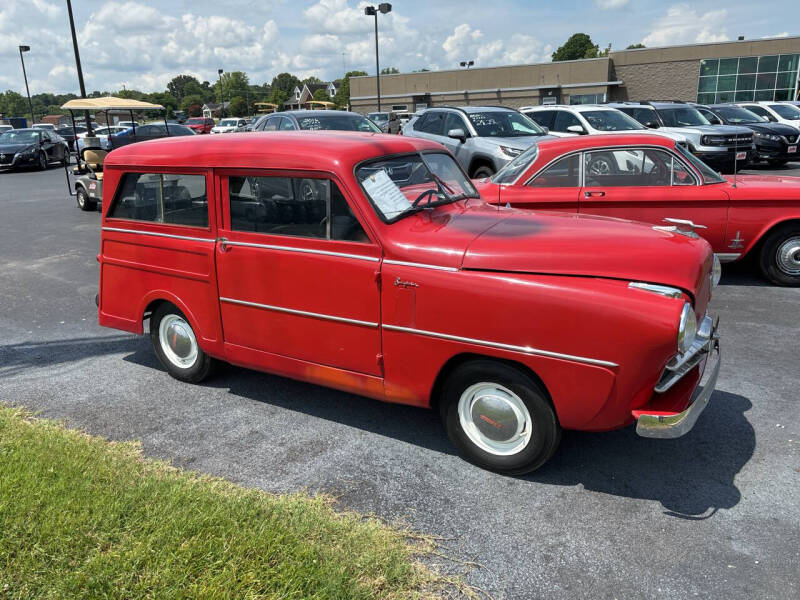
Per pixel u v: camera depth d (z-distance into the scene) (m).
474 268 3.33
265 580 2.57
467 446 3.63
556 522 3.14
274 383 4.90
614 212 6.86
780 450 3.75
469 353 3.43
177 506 3.07
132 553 2.70
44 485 3.19
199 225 4.34
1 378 5.05
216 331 4.41
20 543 2.78
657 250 3.29
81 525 2.89
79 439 3.86
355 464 3.71
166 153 4.41
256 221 4.05
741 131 14.70
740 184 6.77
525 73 46.66
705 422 4.11
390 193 3.78
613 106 16.53
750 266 7.88
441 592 2.67
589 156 6.84
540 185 6.99
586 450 3.83
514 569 2.82
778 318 6.02
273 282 4.00
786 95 39.78
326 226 3.75
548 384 3.20
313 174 3.73
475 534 3.06
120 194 4.79
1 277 8.26
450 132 11.73
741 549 2.92
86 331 6.17
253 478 3.56
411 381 3.62
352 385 3.87
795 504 3.25
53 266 8.80
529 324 3.17
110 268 4.95
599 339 3.04
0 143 24.23
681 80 42.56
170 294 4.60
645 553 2.91
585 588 2.71
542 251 3.29
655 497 3.34
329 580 2.58
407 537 3.03
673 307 2.96
